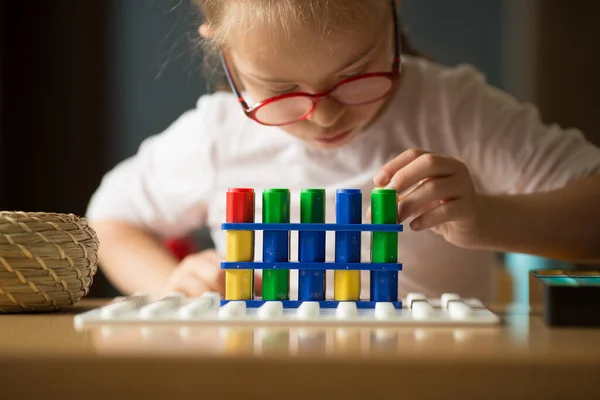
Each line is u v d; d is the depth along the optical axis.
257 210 1.28
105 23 2.28
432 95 1.23
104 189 1.47
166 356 0.45
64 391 0.46
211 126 1.35
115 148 2.29
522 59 2.30
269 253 0.72
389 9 0.92
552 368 0.44
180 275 1.05
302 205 0.73
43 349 0.48
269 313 0.62
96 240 0.77
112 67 2.28
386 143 1.23
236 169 1.33
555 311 0.60
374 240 0.72
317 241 0.72
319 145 0.99
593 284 0.62
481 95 1.24
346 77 0.87
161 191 1.40
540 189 1.17
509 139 1.20
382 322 0.61
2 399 0.46
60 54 2.29
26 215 0.71
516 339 0.54
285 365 0.45
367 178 1.22
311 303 0.65
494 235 0.94
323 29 0.81
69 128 2.30
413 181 0.82
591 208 1.02
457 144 1.22
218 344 0.50
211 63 1.06
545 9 2.28
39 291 0.70
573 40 2.28
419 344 0.51
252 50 0.85
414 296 0.76
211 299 0.74
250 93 0.96
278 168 1.29
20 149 2.30
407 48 1.30
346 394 0.45
